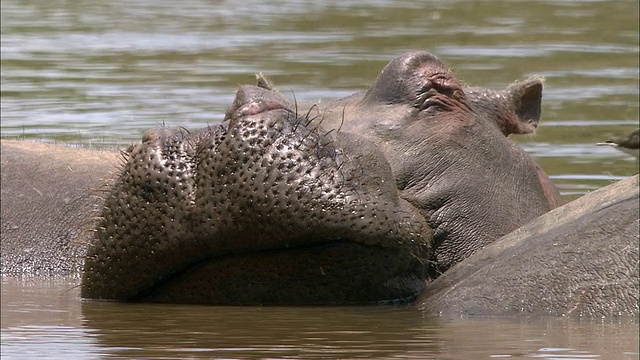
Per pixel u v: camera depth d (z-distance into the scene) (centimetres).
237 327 991
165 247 1043
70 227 1455
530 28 3888
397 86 1231
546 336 938
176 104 2438
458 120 1231
